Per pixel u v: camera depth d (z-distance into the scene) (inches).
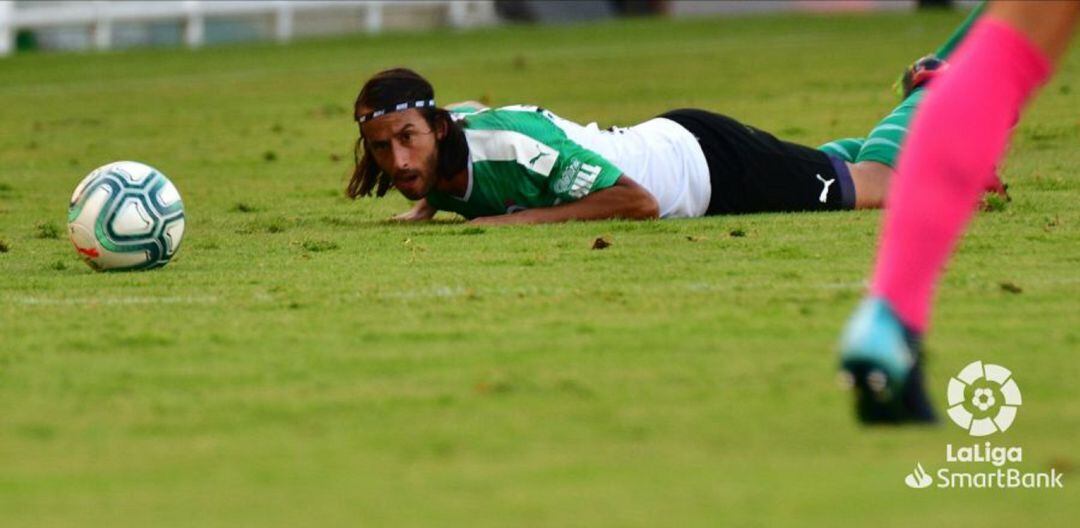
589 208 1182.9
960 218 587.5
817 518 512.1
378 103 1162.0
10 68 3442.4
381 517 526.0
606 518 516.7
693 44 3659.0
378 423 640.4
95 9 3870.6
